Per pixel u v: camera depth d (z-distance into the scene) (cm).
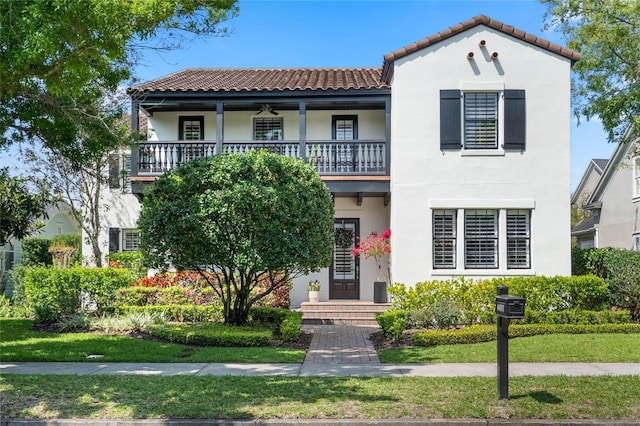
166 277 1505
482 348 991
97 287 1330
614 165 2038
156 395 654
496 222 1391
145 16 700
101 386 699
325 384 711
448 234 1403
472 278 1357
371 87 1491
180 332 1072
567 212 1380
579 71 1464
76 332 1202
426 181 1395
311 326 1390
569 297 1218
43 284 1302
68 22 660
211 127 1720
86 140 994
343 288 1644
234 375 780
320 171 1533
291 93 1506
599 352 945
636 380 730
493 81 1391
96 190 1711
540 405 606
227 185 1025
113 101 1484
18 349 986
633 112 1419
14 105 923
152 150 1565
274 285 1178
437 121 1401
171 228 1016
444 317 1154
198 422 561
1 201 1298
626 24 1344
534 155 1388
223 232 1020
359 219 1661
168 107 1652
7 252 2088
